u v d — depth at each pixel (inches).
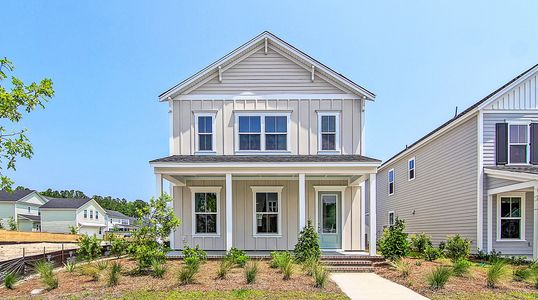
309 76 588.1
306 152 578.6
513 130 574.2
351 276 422.0
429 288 347.9
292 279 377.7
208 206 589.3
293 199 587.8
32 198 2058.3
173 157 546.6
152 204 421.7
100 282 372.5
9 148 346.6
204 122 586.9
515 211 573.3
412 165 845.2
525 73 568.7
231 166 497.4
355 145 579.8
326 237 584.4
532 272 382.6
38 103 365.4
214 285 352.2
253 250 579.5
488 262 515.8
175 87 577.9
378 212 1115.9
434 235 724.0
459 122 628.1
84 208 2075.5
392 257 472.4
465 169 612.1
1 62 345.7
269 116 585.0
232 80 589.3
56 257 483.8
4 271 394.3
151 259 413.4
